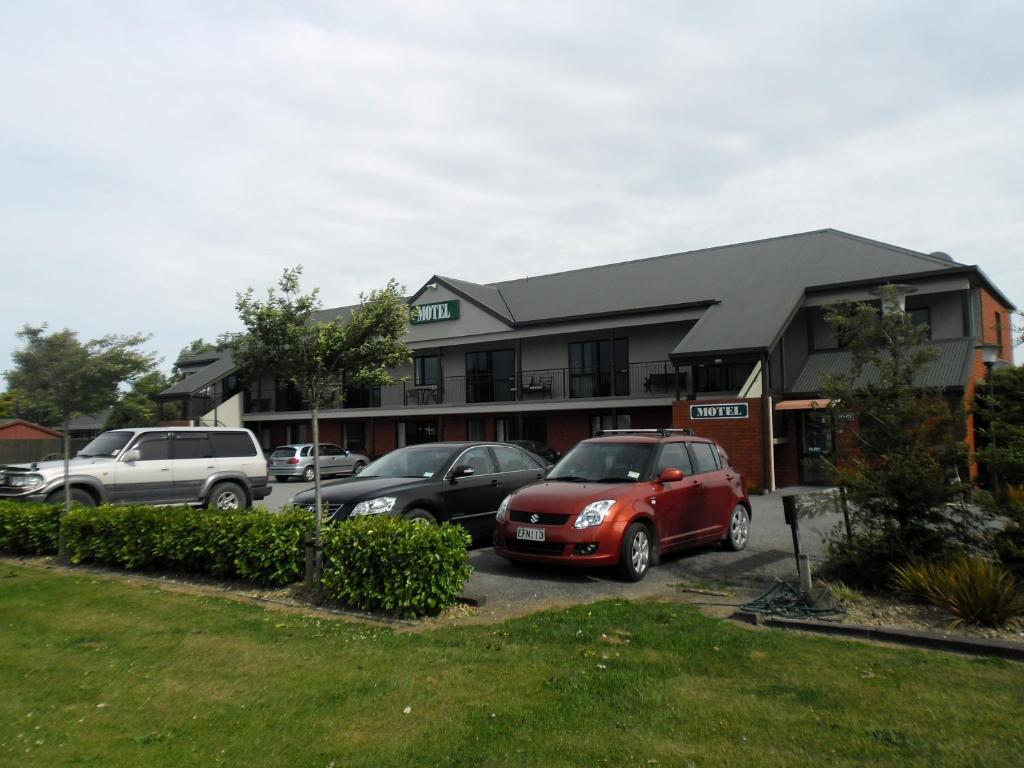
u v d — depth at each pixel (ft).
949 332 65.72
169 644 19.45
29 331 38.01
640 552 26.71
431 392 101.91
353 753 12.63
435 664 17.17
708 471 31.94
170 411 122.62
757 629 19.36
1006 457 21.68
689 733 13.03
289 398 118.32
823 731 12.96
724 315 70.13
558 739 12.91
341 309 103.45
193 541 28.43
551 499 27.04
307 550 24.93
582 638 18.79
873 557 22.41
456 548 22.72
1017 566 20.59
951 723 13.15
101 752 12.94
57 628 21.33
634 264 98.99
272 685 16.11
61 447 101.24
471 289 99.09
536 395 92.63
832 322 25.12
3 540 35.76
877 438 23.38
